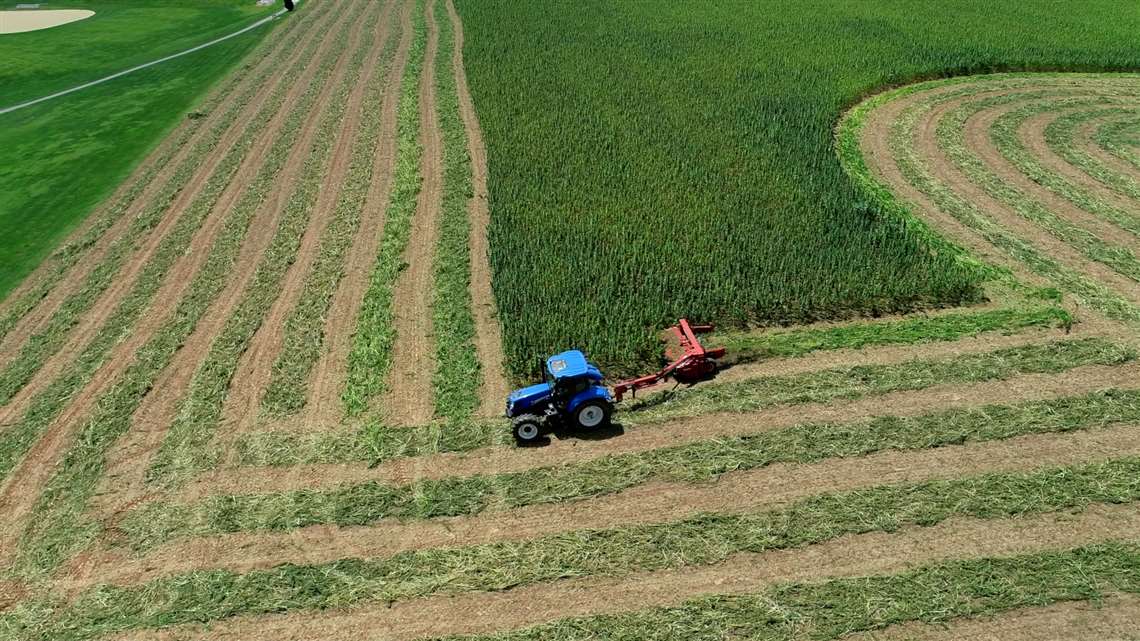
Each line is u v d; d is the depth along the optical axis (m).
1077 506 16.05
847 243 25.81
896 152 34.66
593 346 21.47
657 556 15.44
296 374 21.52
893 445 17.92
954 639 13.54
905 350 21.47
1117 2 57.78
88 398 21.02
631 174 31.42
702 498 16.78
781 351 21.55
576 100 39.84
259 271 26.81
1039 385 19.78
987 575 14.62
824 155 32.84
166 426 19.84
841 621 13.91
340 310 24.52
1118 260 25.62
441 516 16.70
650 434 18.81
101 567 15.93
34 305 25.52
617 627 14.03
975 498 16.33
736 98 39.41
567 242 26.25
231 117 41.16
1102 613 13.85
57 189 33.75
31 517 17.23
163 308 25.02
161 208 31.56
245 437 19.25
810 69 43.50
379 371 21.44
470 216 29.78
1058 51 45.56
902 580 14.59
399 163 34.62
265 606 14.83
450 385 20.72
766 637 13.72
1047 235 27.56
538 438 18.81
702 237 26.45
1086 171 32.22
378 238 28.73
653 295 23.41
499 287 24.19
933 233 27.72
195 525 16.78
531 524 16.38
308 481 17.84
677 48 47.94
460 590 14.98
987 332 22.12
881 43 47.94
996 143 35.28
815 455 17.75
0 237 29.88
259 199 32.09
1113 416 18.48
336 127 39.16
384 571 15.47
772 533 15.77
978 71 44.62
